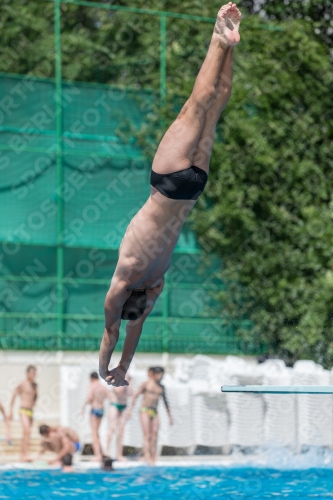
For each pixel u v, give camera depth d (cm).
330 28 7250
